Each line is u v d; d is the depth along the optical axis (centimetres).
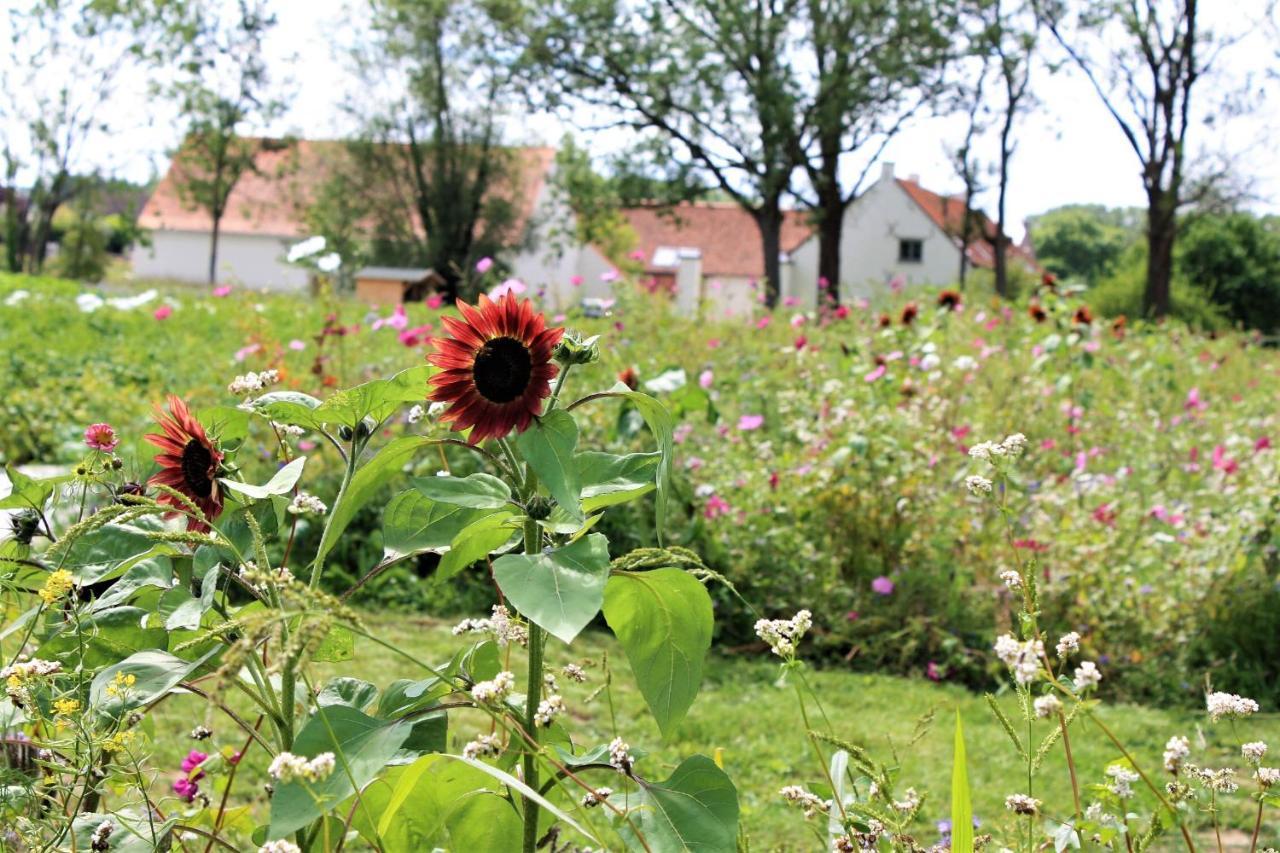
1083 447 760
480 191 4322
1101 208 7612
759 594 566
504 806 174
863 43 3431
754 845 329
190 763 225
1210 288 4084
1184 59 3553
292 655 128
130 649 181
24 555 200
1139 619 520
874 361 801
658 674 174
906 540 575
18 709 177
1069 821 181
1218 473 683
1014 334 1057
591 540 156
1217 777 181
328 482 609
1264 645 515
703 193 3603
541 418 167
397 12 4091
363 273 2639
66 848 167
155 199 5584
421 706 169
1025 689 171
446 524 182
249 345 809
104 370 1042
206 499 181
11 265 4806
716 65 3444
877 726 445
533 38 3512
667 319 1063
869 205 5169
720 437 705
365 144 4262
